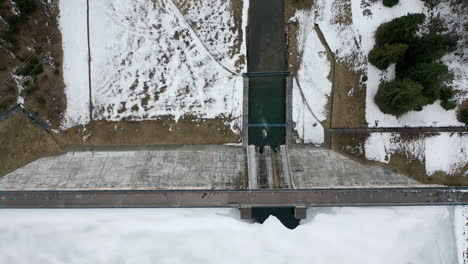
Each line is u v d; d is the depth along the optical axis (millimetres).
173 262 25109
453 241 24547
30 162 26578
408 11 26109
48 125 27141
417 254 24406
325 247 24922
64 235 25328
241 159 26578
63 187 25531
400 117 25969
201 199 25266
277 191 25047
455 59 25703
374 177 25672
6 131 26328
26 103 26766
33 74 26672
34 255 25219
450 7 25641
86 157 26969
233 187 25406
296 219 25844
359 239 24812
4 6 25781
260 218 26094
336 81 26750
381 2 26391
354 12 26625
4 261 25141
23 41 26594
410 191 24703
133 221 25438
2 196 25234
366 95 26281
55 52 27125
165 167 26453
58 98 27172
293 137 26938
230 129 27172
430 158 25703
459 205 24641
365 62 26312
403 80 23156
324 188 24938
